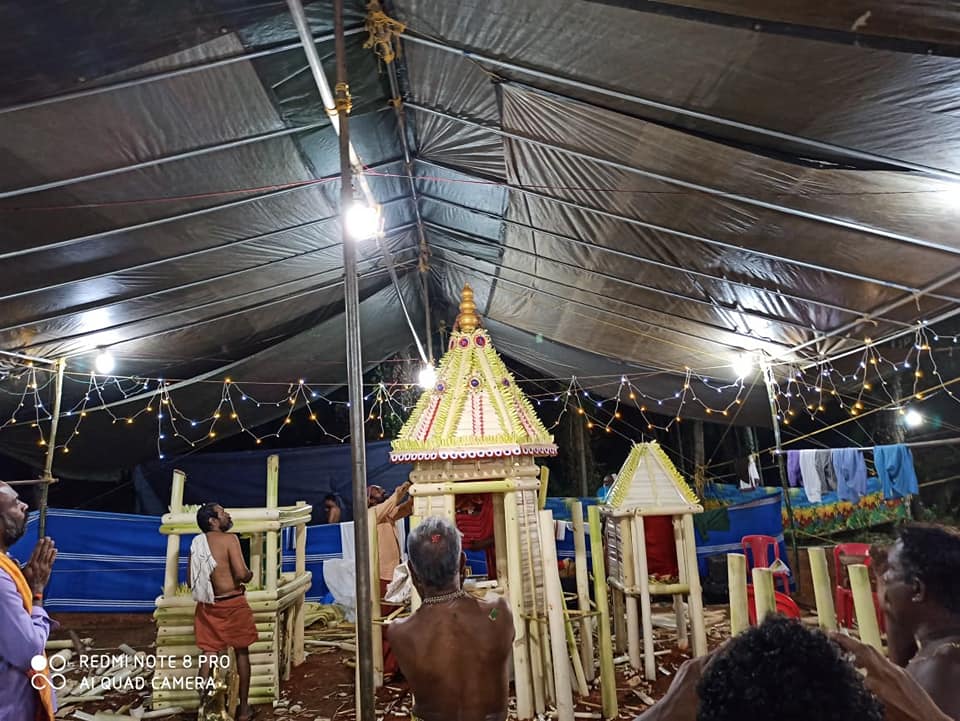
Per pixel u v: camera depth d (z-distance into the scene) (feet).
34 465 31.17
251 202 17.83
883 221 15.74
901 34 10.25
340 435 46.98
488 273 28.04
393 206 23.48
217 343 27.55
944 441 23.59
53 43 10.57
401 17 13.51
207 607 16.99
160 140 13.99
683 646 21.07
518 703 15.85
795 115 12.75
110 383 27.78
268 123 14.99
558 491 46.68
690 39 11.45
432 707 8.17
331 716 17.47
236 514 19.34
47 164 13.44
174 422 32.71
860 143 13.14
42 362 23.82
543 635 16.65
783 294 21.01
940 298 19.15
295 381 33.53
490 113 16.44
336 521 34.37
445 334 41.27
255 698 18.35
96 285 19.15
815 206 15.72
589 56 12.79
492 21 12.76
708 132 14.26
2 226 15.02
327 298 27.94
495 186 20.13
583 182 17.85
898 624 6.75
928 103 11.64
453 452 16.66
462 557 9.59
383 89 16.29
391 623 8.64
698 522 31.12
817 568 9.15
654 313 25.58
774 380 28.73
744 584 9.18
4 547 9.60
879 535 31.17
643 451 19.84
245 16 11.82
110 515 29.91
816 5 9.99
